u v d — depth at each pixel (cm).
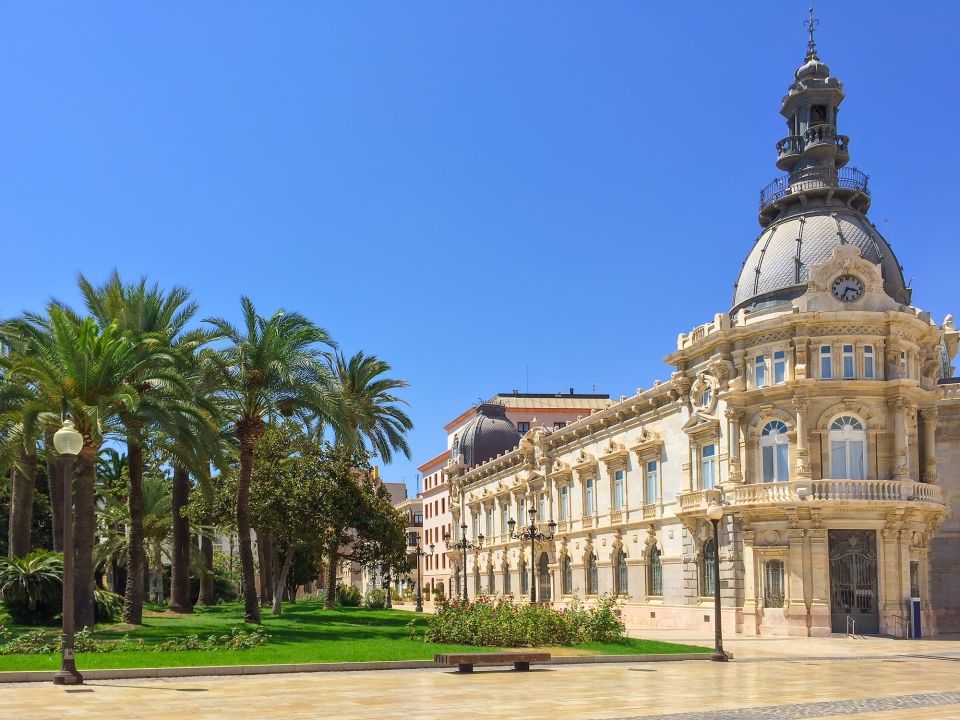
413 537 13712
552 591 7388
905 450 4509
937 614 5288
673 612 5316
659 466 5672
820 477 4528
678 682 2488
